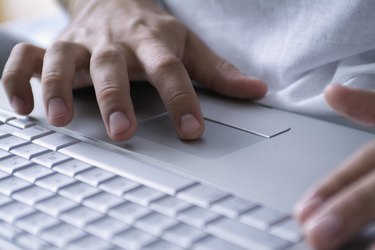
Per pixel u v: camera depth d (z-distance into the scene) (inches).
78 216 14.2
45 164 16.7
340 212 11.8
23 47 22.3
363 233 12.5
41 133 18.7
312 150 17.2
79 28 26.2
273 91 25.6
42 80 20.1
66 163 16.8
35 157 17.2
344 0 22.9
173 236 13.1
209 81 23.3
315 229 11.7
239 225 13.3
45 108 19.5
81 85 22.8
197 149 17.4
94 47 23.5
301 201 12.9
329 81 23.9
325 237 11.6
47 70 20.4
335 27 23.2
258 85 22.0
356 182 12.8
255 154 17.0
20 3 78.9
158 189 15.0
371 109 15.4
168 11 29.3
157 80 20.1
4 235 13.9
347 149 17.2
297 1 24.5
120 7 26.6
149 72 20.9
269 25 25.8
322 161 16.4
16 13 79.3
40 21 46.8
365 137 18.0
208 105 21.5
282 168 16.0
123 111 18.7
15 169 16.5
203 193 14.6
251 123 19.4
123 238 13.2
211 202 14.1
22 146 18.0
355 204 11.8
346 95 15.2
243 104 21.6
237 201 14.2
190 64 24.5
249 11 26.1
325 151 17.1
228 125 19.3
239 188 14.9
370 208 11.8
